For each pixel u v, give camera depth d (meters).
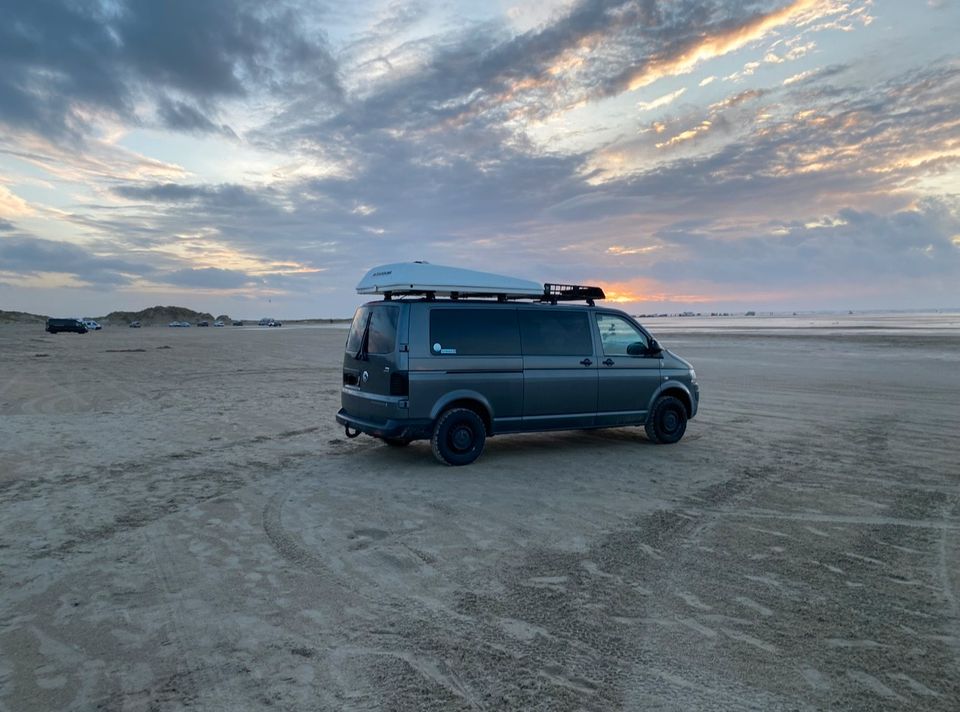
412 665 3.30
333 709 2.93
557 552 4.86
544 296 8.33
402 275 7.52
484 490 6.59
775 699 2.98
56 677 3.21
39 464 7.73
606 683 3.13
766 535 5.22
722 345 32.91
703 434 9.62
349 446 8.86
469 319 7.71
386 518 5.69
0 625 3.75
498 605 3.98
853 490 6.52
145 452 8.44
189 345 39.88
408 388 7.28
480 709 2.92
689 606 3.96
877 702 2.96
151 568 4.59
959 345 29.64
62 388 15.76
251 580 4.38
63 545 5.04
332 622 3.78
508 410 7.86
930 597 4.09
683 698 3.00
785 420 10.78
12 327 109.38
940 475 7.11
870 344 31.59
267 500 6.25
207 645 3.51
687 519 5.62
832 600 4.04
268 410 12.14
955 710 2.90
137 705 2.96
